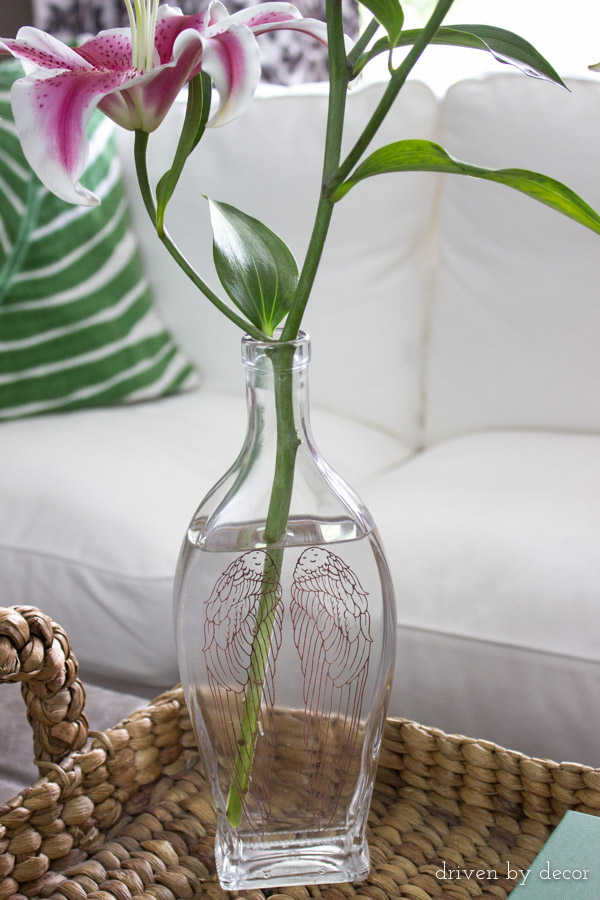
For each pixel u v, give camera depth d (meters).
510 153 1.27
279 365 0.52
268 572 0.54
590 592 0.88
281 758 0.56
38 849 0.61
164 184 0.52
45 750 0.65
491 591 0.92
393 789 0.70
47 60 0.48
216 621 0.55
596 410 1.27
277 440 0.54
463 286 1.34
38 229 1.44
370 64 2.00
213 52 0.43
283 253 0.56
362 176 0.48
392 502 1.09
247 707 0.55
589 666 0.85
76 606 1.10
